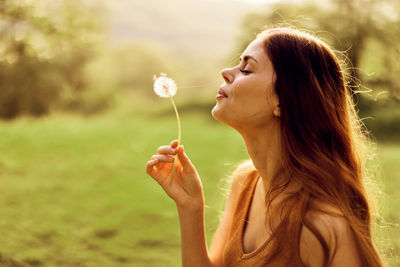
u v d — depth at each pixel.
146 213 5.23
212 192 6.28
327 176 1.30
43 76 23.14
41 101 24.14
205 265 1.60
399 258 3.25
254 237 1.51
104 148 9.70
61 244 4.18
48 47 11.41
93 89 36.12
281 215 1.31
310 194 1.28
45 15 10.66
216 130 14.71
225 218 1.80
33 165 7.55
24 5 10.04
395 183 6.45
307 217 1.22
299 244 1.24
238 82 1.39
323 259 1.19
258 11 17.44
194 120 21.91
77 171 7.32
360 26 10.96
